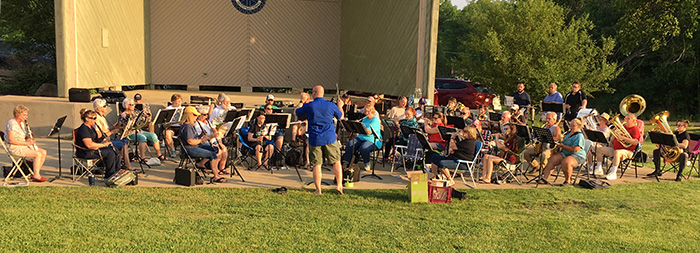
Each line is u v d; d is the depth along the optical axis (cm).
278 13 1994
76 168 872
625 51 2342
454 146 935
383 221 677
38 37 2331
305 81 2041
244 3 1970
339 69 2062
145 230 608
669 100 2953
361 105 1480
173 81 1967
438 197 786
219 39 1975
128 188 810
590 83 2447
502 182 922
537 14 2420
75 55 1369
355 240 603
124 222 634
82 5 1411
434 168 901
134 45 1794
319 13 2022
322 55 2045
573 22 2486
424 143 903
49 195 754
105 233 593
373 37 1784
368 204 762
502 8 2556
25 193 759
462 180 938
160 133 1158
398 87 1620
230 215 683
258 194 797
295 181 895
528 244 610
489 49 2388
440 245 597
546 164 957
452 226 666
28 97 1359
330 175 951
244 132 998
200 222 646
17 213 656
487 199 812
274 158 985
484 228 662
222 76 1994
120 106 1220
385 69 1703
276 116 941
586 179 956
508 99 1449
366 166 1012
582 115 1164
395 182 917
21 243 553
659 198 848
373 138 1004
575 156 917
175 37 1947
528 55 2377
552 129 957
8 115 1279
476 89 2091
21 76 2286
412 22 1534
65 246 550
